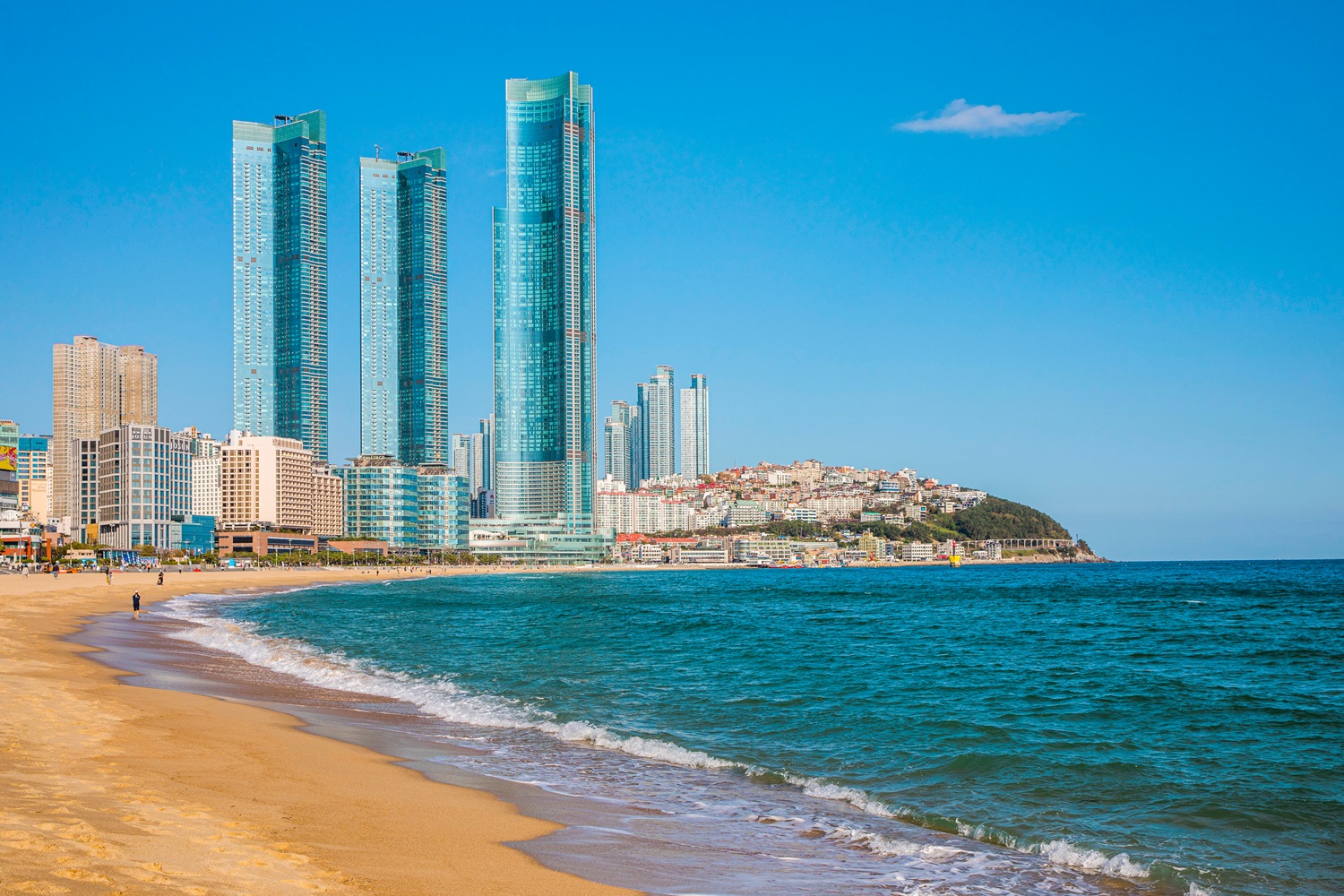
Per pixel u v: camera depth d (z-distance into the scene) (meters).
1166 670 48.72
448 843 17.02
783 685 42.69
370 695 38.75
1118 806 21.77
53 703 29.50
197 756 23.08
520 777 23.73
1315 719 33.31
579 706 36.09
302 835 16.52
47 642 55.81
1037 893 16.09
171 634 67.75
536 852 16.91
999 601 142.50
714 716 33.84
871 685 42.66
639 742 28.19
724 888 15.64
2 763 20.19
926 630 79.00
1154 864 17.67
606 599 151.50
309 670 46.62
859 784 23.80
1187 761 26.39
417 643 65.75
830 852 18.05
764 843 18.48
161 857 14.06
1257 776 24.58
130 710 29.52
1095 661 53.38
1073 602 136.75
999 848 18.75
